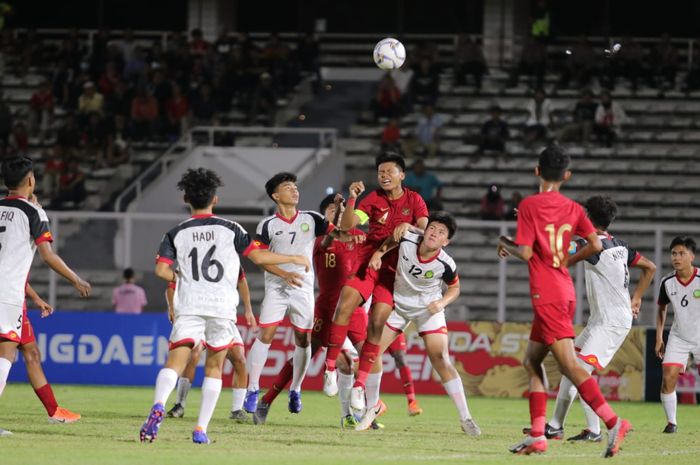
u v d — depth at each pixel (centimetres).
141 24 9844
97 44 8294
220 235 2606
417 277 2950
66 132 7612
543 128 7706
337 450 2659
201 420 2678
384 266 3042
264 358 3403
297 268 3331
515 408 4388
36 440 2711
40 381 3142
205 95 7925
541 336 2556
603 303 3111
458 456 2589
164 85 7888
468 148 7819
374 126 8069
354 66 8900
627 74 8244
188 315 2564
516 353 5034
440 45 9356
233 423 3294
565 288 2552
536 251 2559
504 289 5553
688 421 4016
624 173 7506
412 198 3120
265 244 3369
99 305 5772
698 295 3462
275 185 3341
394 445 2808
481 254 6078
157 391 2555
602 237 3112
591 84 8288
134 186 7094
